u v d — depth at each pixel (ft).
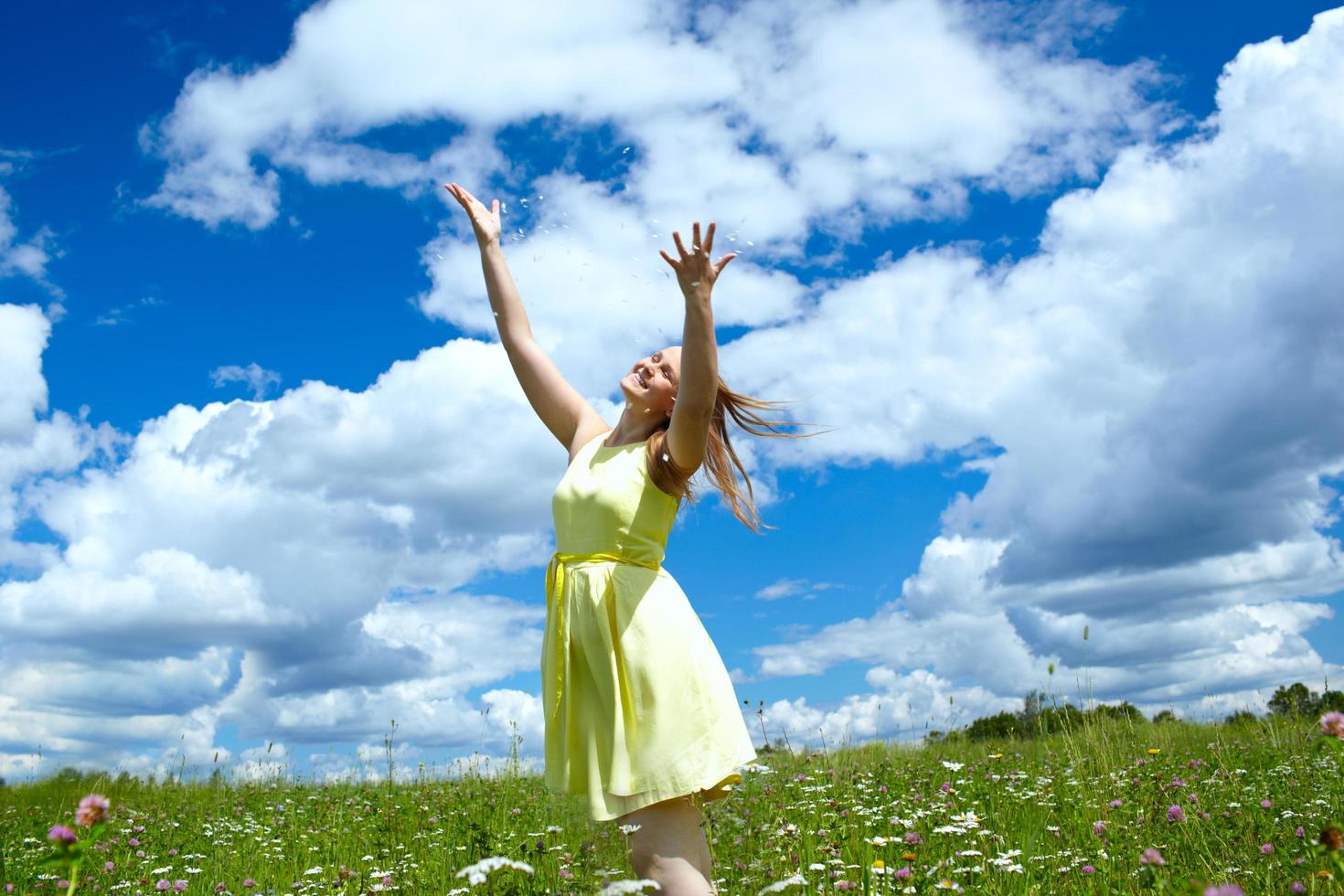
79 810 6.84
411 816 23.07
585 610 10.00
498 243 12.67
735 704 10.08
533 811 22.61
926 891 11.07
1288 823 15.20
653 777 9.32
